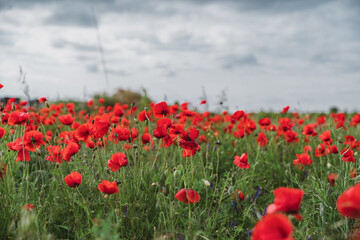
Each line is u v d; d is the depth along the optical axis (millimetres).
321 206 2568
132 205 2697
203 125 5660
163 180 3301
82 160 3199
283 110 5219
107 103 10852
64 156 2729
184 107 5105
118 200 2742
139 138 3545
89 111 9664
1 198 2461
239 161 2898
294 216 1396
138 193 2930
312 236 2471
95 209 2699
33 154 4102
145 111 3207
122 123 4148
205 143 4648
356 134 5367
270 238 1148
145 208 2846
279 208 1365
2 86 3371
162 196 2715
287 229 1122
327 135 3340
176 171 2695
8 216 2332
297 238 2488
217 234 2523
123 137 3043
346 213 1193
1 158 2896
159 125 2924
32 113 5289
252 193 3350
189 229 2344
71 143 2734
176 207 2617
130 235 2498
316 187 2846
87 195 2916
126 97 11305
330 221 2463
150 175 3197
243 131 4672
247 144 4777
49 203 2613
